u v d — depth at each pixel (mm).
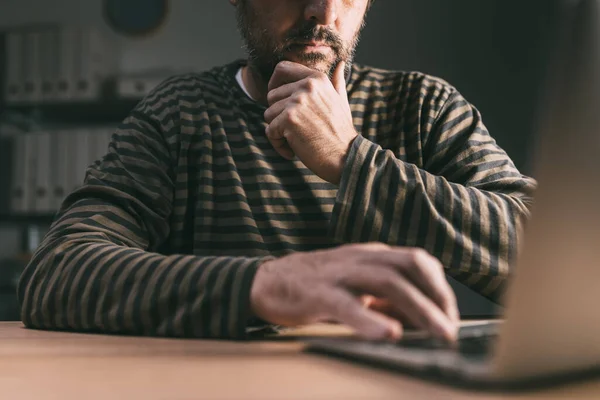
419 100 1177
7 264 3033
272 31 1090
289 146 917
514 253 823
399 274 524
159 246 1071
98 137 2963
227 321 618
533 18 3529
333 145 868
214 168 1122
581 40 325
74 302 718
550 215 330
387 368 417
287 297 583
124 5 3508
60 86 3041
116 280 697
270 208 1096
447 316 518
